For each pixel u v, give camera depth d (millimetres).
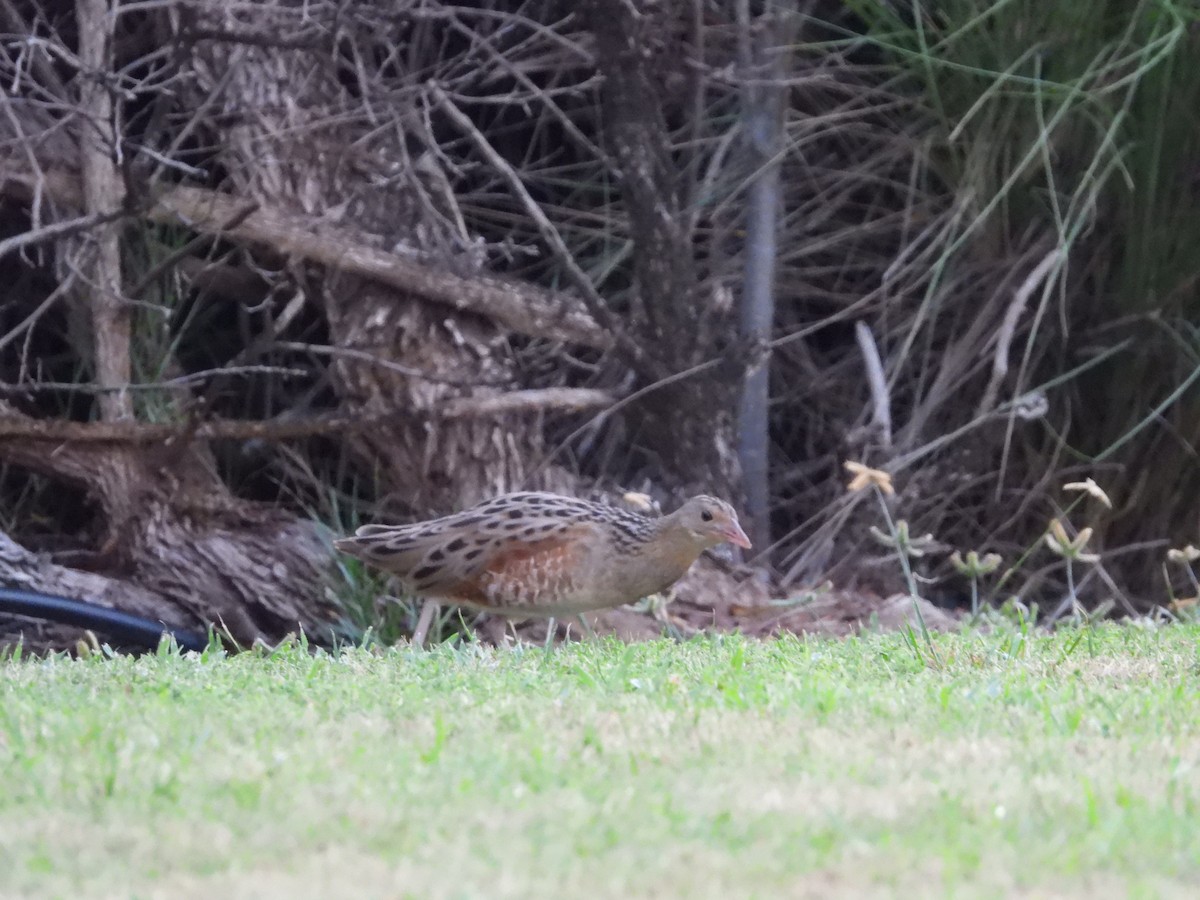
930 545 11414
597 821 5055
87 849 4785
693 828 4977
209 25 12562
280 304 13695
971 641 9422
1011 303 13414
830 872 4594
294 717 6703
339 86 13156
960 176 13539
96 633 11844
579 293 13344
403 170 12680
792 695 7242
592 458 14117
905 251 13414
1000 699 7309
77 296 12930
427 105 13102
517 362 13445
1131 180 12789
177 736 6281
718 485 13234
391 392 12875
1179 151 13102
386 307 12828
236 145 12680
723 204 13750
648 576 10070
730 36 13781
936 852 4762
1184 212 13211
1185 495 13859
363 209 13016
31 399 12867
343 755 5957
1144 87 12867
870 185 14375
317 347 12219
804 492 14531
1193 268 13234
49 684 7730
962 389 14008
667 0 12914
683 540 9992
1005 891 4438
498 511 10242
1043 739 6379
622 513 10258
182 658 9086
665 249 12828
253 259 13273
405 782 5523
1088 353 13617
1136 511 13945
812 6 13883
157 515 12609
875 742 6316
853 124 13945
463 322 12953
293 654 9156
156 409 12930
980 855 4762
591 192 14945
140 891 4395
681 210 13969
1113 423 13750
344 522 13453
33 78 13344
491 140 15117
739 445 13562
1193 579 12586
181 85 12953
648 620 12148
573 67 14008
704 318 13102
